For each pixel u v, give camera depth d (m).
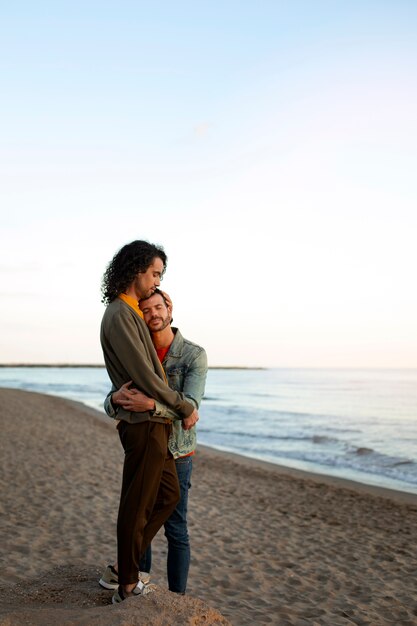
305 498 8.73
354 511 7.91
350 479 10.88
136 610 2.32
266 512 7.59
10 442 12.30
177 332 3.02
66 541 5.15
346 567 5.13
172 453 2.84
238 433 18.83
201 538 5.91
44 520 5.95
